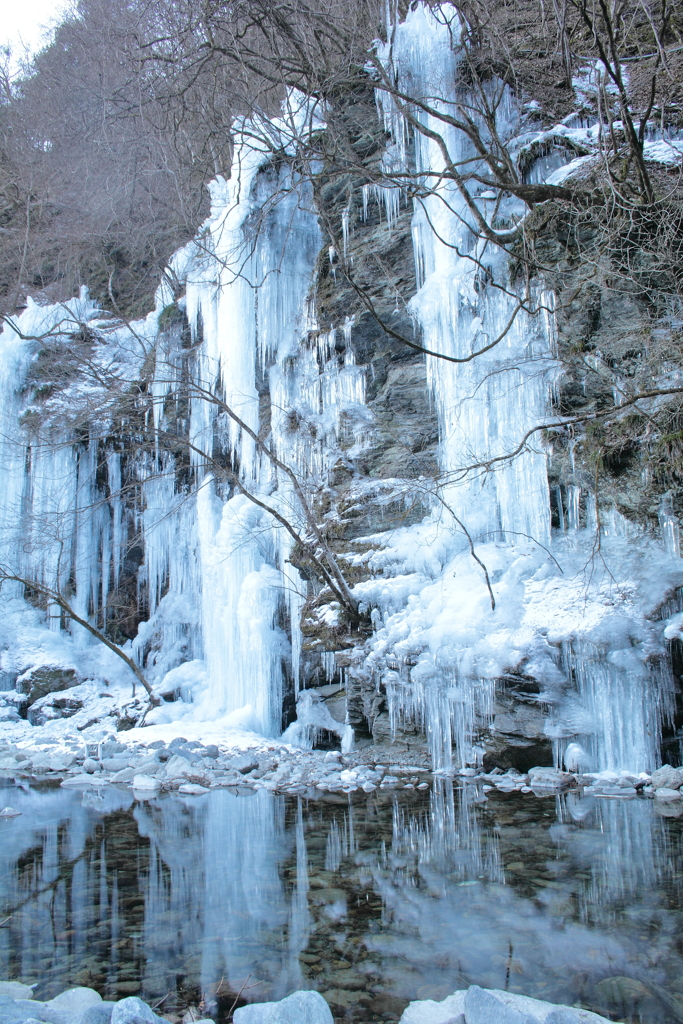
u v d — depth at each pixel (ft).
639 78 32.96
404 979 11.13
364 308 38.19
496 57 34.22
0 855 18.21
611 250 27.55
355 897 14.75
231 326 43.42
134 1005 9.43
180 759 30.55
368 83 30.76
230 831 20.42
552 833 18.83
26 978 11.37
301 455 39.19
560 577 28.25
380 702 31.63
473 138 27.58
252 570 40.98
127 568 53.88
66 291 66.90
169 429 50.44
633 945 12.13
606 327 29.04
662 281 27.96
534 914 13.57
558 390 29.68
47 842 19.45
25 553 51.60
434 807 22.48
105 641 44.09
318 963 11.77
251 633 38.22
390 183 35.04
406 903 14.34
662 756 24.58
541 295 30.45
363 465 36.88
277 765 30.45
